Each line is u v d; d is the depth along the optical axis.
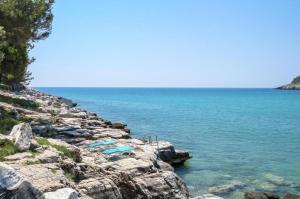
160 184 26.00
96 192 21.45
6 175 10.98
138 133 68.12
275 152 52.53
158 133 69.12
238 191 32.38
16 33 40.91
